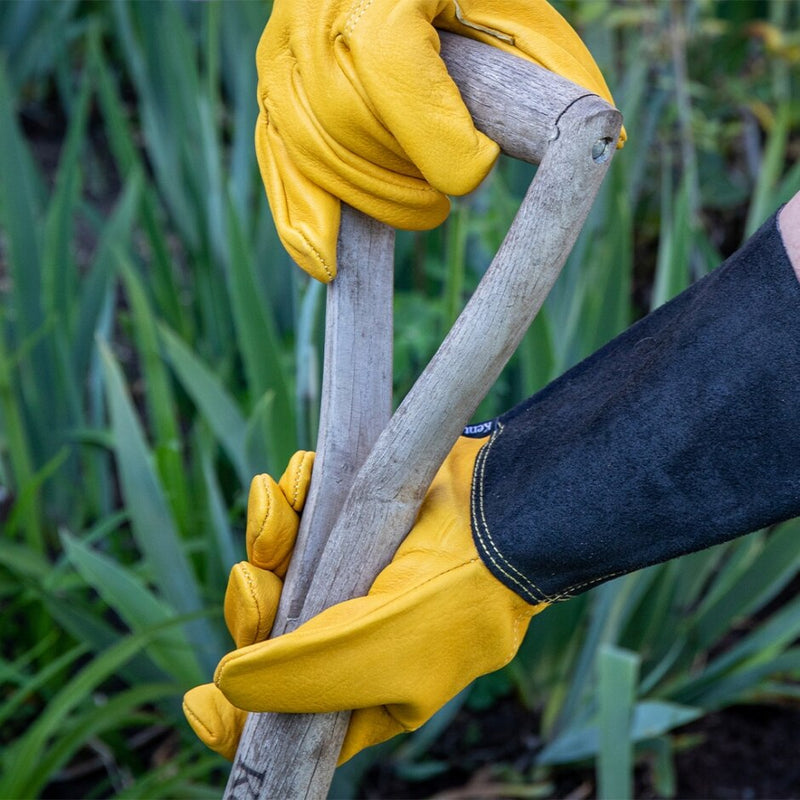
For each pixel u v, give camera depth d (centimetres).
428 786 176
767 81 285
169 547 150
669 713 143
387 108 86
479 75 88
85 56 361
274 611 95
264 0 214
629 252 158
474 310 88
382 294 92
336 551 92
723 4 285
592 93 86
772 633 163
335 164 89
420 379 89
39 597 165
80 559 147
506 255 87
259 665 90
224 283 209
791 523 157
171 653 153
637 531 88
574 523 88
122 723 156
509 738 182
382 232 92
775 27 266
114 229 203
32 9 290
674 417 86
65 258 198
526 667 177
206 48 228
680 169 276
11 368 193
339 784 153
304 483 95
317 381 153
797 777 178
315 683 90
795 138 320
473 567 90
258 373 157
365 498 91
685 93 230
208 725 98
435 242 219
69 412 201
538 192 86
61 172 197
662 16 254
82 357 205
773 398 84
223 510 152
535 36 89
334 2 88
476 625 91
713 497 86
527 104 86
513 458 91
